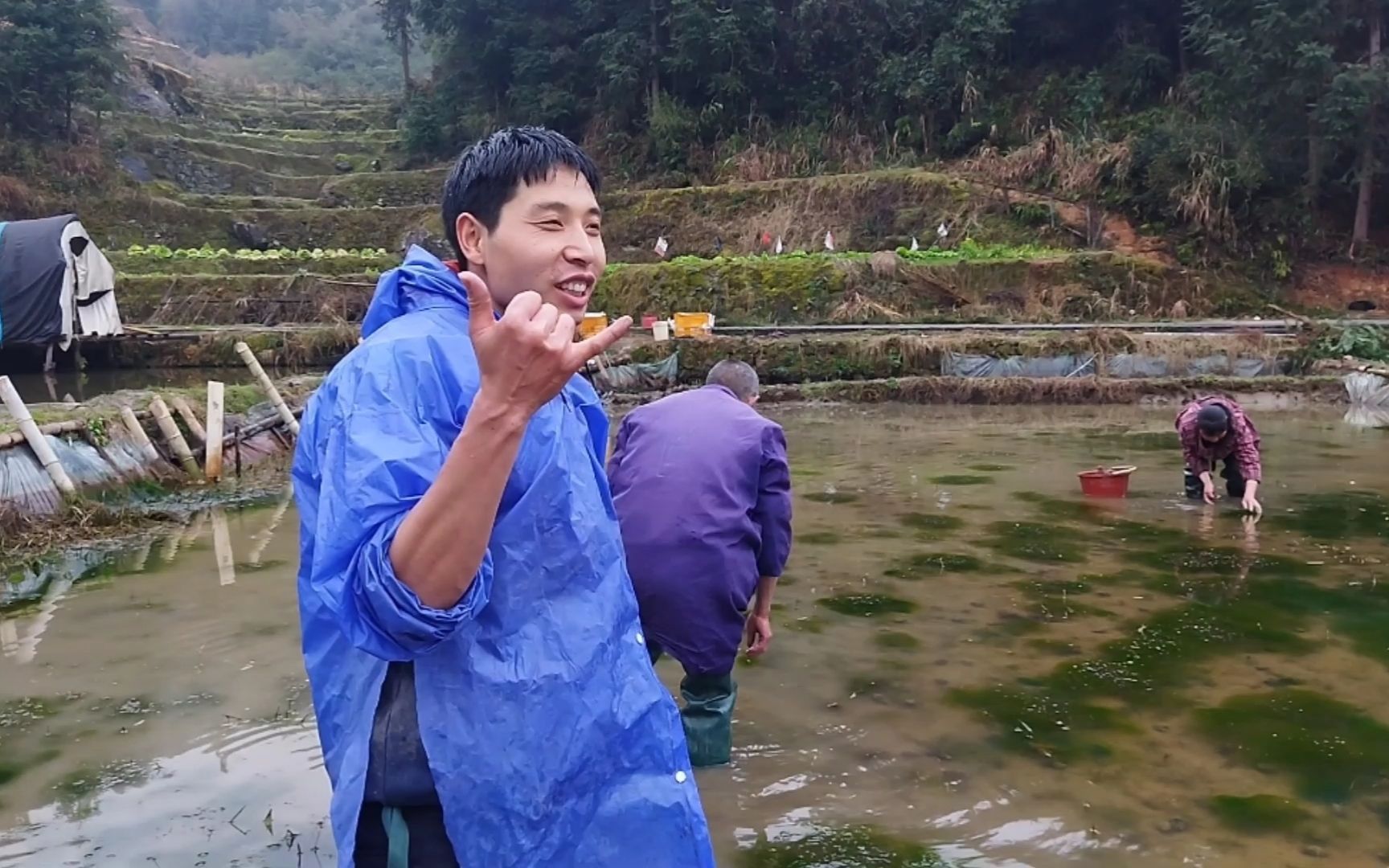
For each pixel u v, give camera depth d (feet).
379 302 5.23
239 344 34.42
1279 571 17.93
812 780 10.58
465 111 109.29
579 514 4.90
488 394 4.07
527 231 5.06
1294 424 37.11
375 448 4.35
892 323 58.39
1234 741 11.35
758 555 11.28
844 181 80.02
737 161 90.68
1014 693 12.78
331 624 4.77
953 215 75.46
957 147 86.28
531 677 4.65
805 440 35.55
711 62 94.07
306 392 39.11
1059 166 75.92
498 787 4.55
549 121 102.68
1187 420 23.47
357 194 101.55
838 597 16.81
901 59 89.66
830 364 50.01
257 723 12.21
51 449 23.73
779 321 61.46
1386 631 14.88
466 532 4.09
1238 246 68.13
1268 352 47.50
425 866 4.67
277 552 20.90
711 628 10.55
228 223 92.07
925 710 12.32
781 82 95.50
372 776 4.63
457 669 4.57
